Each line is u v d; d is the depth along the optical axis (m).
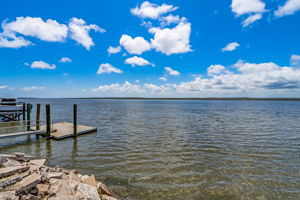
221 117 32.09
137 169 8.45
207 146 12.54
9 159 6.69
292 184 7.08
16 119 25.73
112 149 11.73
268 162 9.41
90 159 9.82
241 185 6.97
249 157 10.21
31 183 4.63
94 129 17.70
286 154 10.76
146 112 42.75
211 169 8.46
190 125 22.42
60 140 14.15
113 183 7.11
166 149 11.75
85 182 6.30
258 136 15.94
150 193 6.39
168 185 6.95
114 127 20.67
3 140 13.97
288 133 17.30
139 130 18.80
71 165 8.98
